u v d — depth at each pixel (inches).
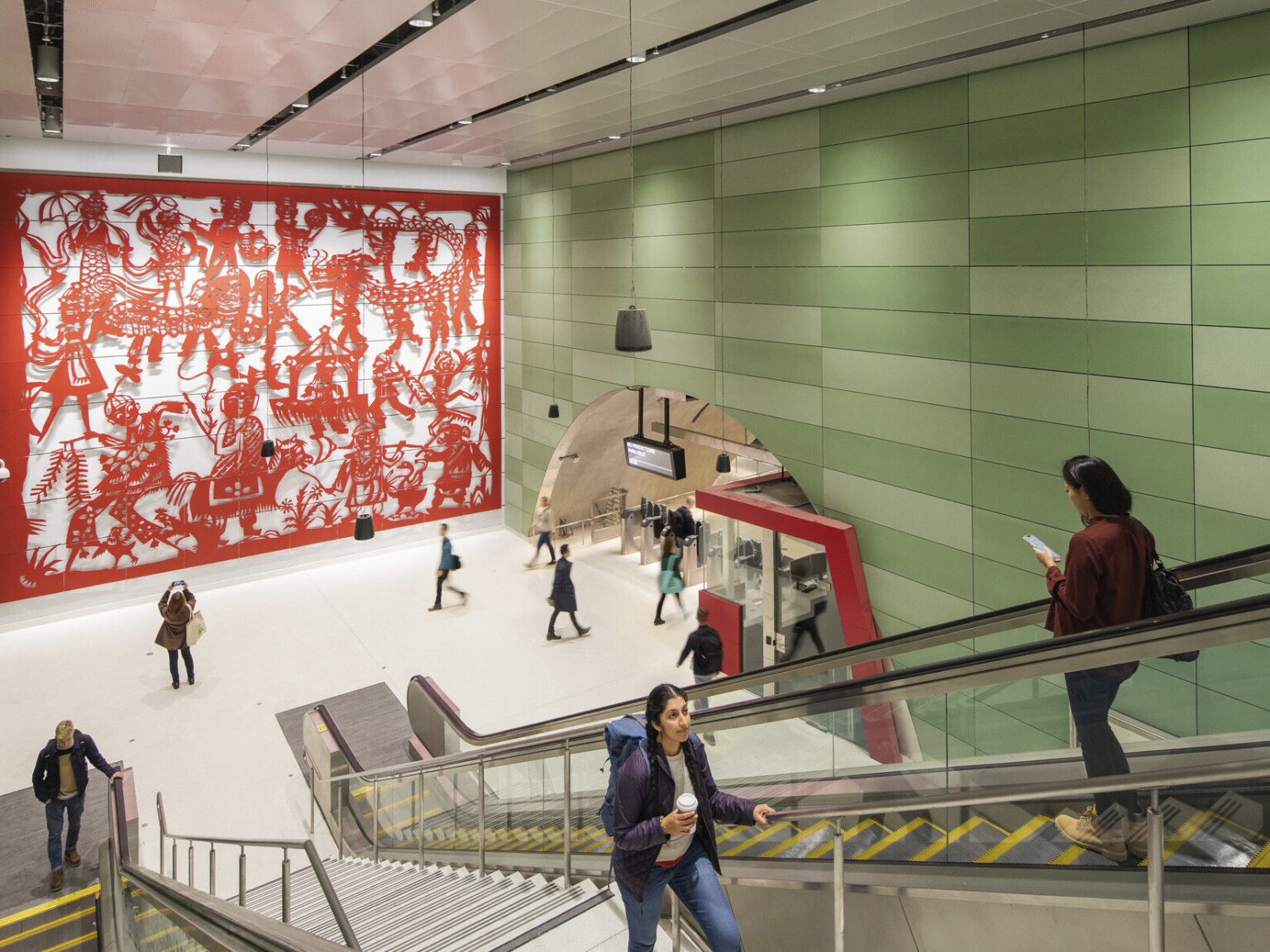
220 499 557.6
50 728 398.9
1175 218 261.0
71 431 505.7
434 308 625.3
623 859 109.3
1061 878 95.6
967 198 323.0
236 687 439.8
